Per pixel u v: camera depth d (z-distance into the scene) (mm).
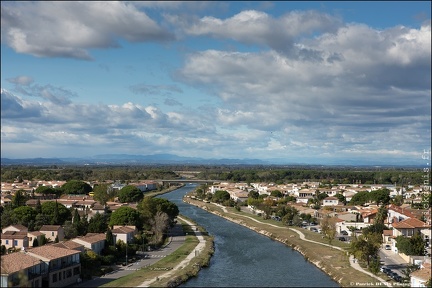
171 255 147875
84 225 161000
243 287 114125
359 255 129875
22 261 102312
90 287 109750
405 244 138000
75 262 116062
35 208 177375
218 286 115125
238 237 190500
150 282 114000
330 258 141250
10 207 196125
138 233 170875
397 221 181625
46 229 149000
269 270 131875
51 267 107750
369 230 170500
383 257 142500
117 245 144750
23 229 151125
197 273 128125
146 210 188750
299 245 164250
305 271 130500
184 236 186250
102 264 130375
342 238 178125
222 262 143000
